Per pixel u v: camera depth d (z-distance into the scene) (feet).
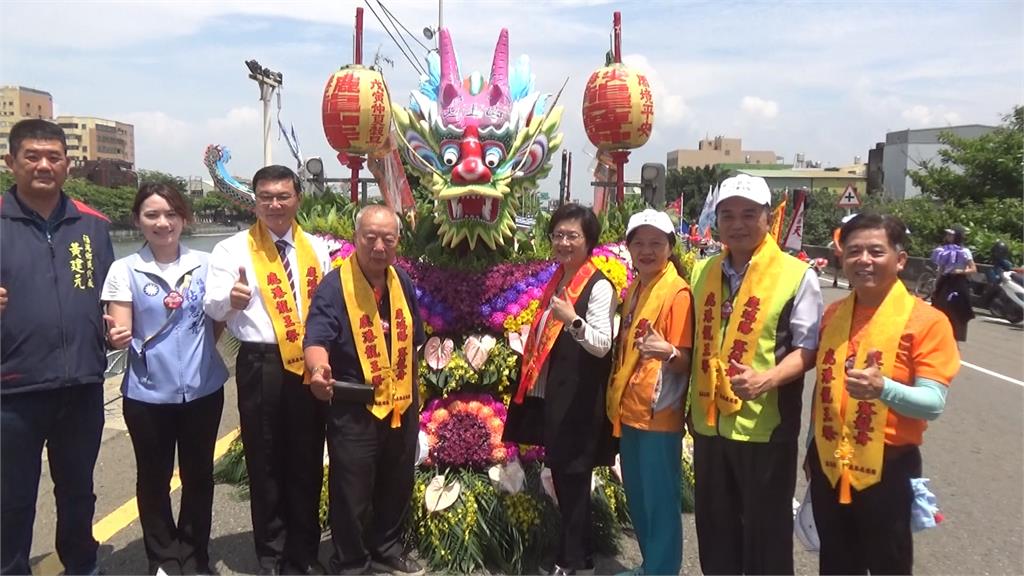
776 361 8.27
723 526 8.79
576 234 10.16
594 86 13.53
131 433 9.97
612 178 15.56
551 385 10.28
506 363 11.94
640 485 9.70
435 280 12.01
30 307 9.03
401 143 12.38
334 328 9.79
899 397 7.27
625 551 11.85
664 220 9.50
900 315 7.69
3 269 8.95
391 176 14.53
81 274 9.48
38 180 9.05
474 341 11.96
